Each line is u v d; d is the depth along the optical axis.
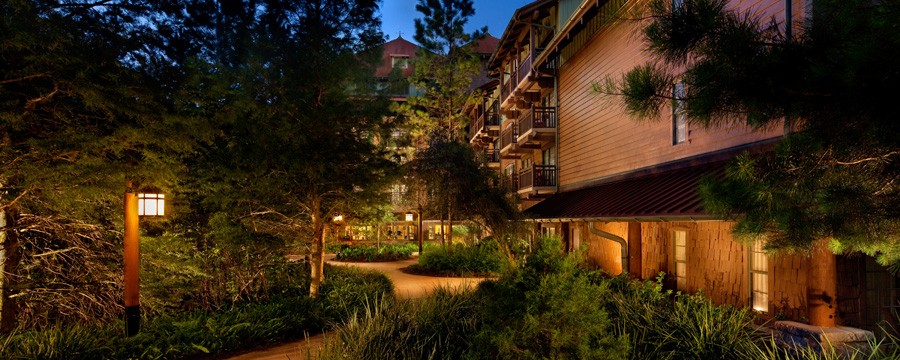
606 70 14.34
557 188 18.70
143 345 7.91
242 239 10.50
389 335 6.77
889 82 2.40
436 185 16.83
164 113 8.11
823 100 2.77
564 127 18.25
